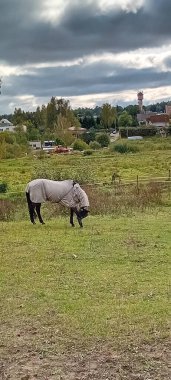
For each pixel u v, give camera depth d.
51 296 8.70
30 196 16.50
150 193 23.47
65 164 62.50
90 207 20.05
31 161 74.00
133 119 162.25
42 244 13.27
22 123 143.62
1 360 6.28
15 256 11.93
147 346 6.53
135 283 9.34
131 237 13.94
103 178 40.47
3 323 7.52
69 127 128.88
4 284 9.57
